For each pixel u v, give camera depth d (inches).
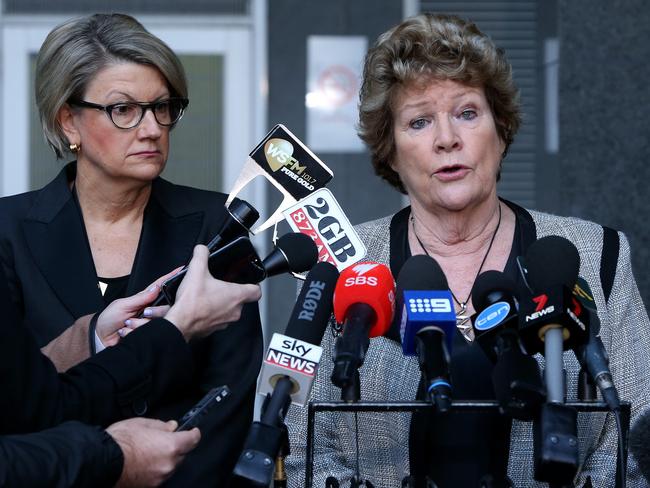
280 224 239.6
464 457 88.6
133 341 76.8
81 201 99.2
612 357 91.8
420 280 77.2
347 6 247.9
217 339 92.8
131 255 97.7
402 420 91.2
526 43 241.4
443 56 92.5
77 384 73.9
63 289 94.5
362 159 247.9
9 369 69.4
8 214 97.8
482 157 94.0
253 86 252.4
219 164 253.0
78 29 96.4
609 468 87.4
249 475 66.4
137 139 95.0
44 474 65.7
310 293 73.7
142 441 71.4
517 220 97.7
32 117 252.2
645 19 156.7
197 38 252.7
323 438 94.0
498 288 77.8
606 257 94.3
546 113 191.9
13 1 251.9
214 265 81.1
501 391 70.4
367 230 100.3
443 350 73.4
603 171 159.8
